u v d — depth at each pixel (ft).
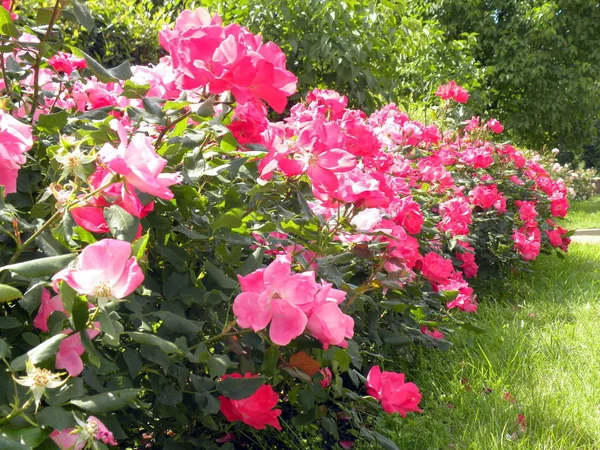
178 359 5.17
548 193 23.24
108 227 3.93
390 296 9.46
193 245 6.03
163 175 3.74
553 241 21.94
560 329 14.62
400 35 21.29
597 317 15.66
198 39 4.85
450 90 22.04
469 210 14.39
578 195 84.28
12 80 6.26
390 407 6.95
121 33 20.71
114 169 3.53
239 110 5.74
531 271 19.47
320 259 6.60
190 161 5.29
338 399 8.74
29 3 10.61
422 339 10.27
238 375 5.57
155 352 4.84
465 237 14.10
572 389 11.09
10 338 4.52
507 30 50.57
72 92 6.54
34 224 4.60
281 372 6.60
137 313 4.82
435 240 13.66
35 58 5.73
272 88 4.94
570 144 55.98
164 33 5.73
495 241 18.90
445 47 35.68
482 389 10.78
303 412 6.83
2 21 5.00
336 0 20.16
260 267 5.86
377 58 20.58
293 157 5.72
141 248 3.37
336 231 6.36
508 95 52.47
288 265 4.52
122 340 5.36
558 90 50.11
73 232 4.02
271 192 6.21
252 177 5.73
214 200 5.74
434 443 9.00
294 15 20.30
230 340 5.55
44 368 3.42
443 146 19.33
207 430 7.18
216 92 4.91
